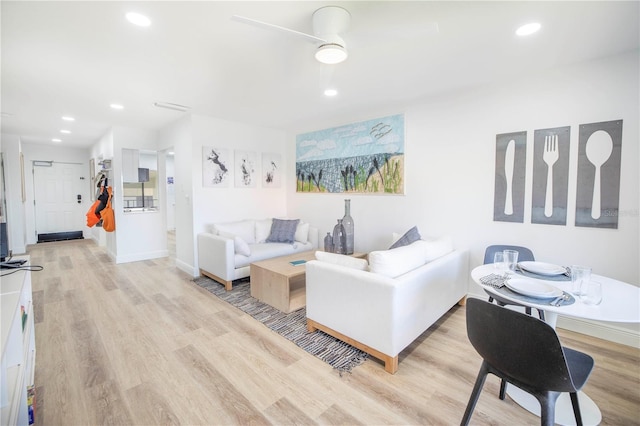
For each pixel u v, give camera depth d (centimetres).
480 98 307
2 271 198
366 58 241
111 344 243
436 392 187
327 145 455
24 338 178
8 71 262
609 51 232
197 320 287
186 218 441
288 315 298
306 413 170
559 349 116
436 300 252
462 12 181
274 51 227
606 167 245
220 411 172
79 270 462
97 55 233
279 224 464
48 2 167
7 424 113
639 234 234
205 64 249
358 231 421
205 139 429
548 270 195
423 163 352
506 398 181
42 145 704
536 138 276
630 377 200
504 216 297
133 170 511
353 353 230
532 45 222
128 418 166
